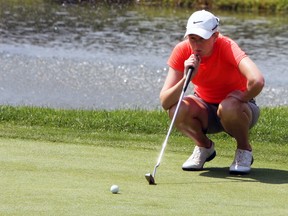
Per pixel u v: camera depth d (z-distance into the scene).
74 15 81.31
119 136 22.62
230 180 16.95
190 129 18.66
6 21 74.38
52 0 94.38
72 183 15.45
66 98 43.19
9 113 25.64
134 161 18.61
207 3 92.44
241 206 13.93
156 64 54.28
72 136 22.08
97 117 26.11
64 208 13.05
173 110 18.45
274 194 15.38
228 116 18.06
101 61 54.59
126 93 45.16
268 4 92.44
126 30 71.00
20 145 19.97
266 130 24.78
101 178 16.17
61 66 52.25
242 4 92.81
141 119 25.73
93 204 13.45
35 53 57.00
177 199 14.32
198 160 18.34
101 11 85.75
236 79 18.36
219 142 22.94
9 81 47.00
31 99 42.50
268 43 64.94
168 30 71.69
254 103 18.95
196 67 17.70
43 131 22.77
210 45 17.83
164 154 19.97
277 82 49.34
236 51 17.92
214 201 14.30
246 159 18.09
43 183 15.29
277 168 19.03
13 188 14.66
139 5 93.81
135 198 14.20
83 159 18.42
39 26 72.12
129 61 55.03
